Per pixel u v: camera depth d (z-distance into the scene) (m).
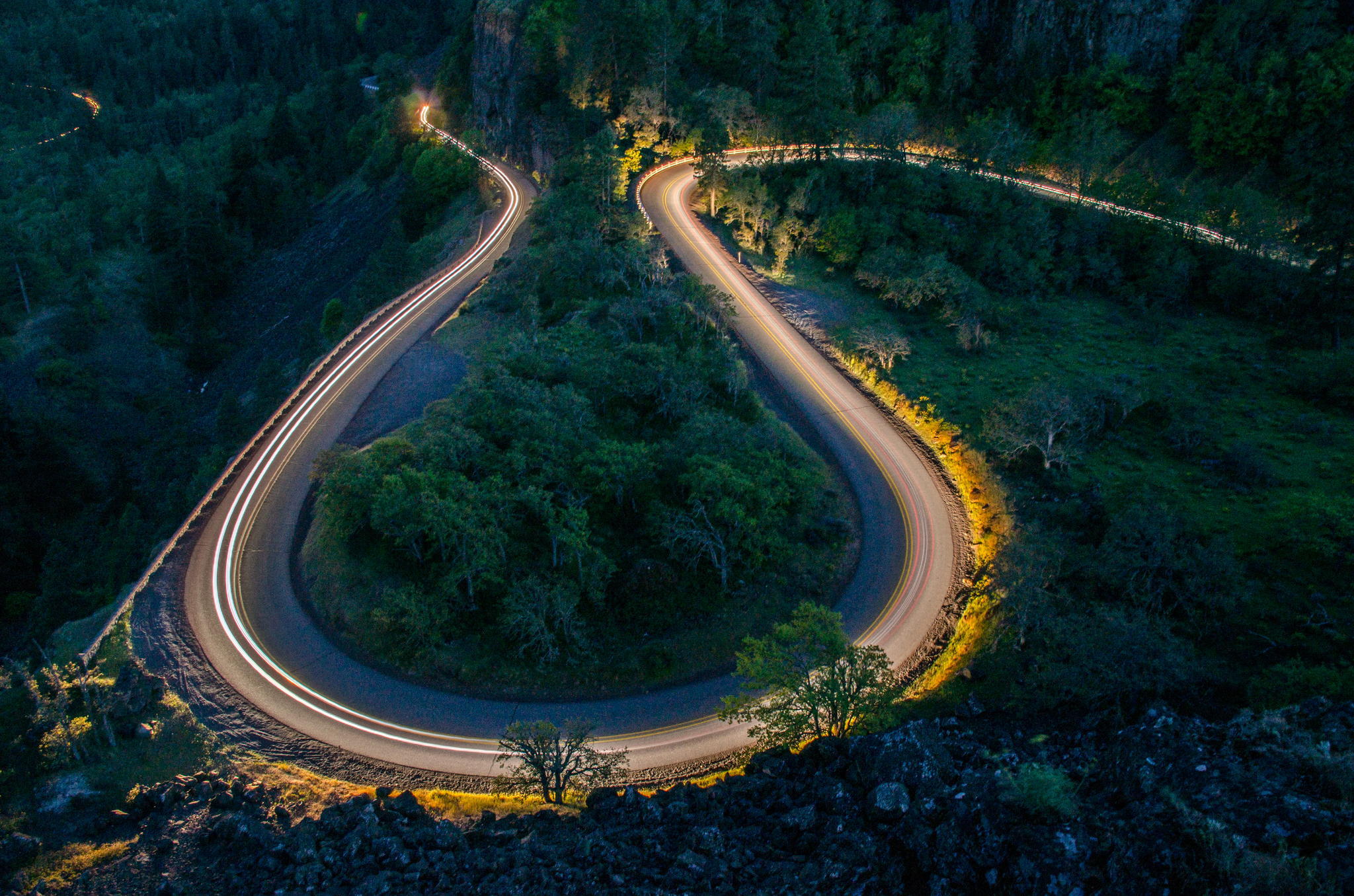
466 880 30.69
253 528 60.03
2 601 91.00
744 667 40.44
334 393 75.75
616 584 53.56
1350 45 94.19
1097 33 112.75
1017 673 42.22
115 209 170.00
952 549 57.72
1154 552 46.53
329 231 151.50
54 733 39.38
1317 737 27.55
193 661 48.59
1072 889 24.39
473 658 49.41
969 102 118.62
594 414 66.31
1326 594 44.84
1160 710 30.45
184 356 136.50
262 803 38.38
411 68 190.00
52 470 103.19
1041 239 89.94
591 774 40.91
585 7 121.69
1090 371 74.19
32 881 32.19
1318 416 63.62
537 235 94.56
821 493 62.09
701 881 28.70
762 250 93.31
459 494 52.75
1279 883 21.12
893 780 30.83
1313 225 74.25
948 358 78.25
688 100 112.19
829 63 95.38
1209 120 100.62
